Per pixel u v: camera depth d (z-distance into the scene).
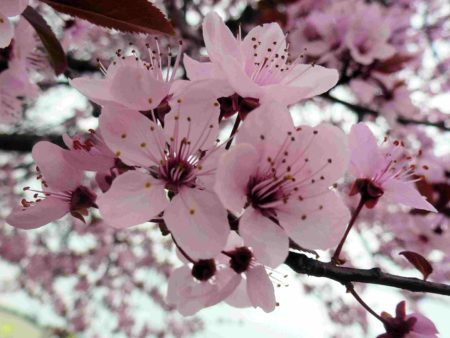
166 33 0.08
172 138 0.07
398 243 0.24
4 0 0.07
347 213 0.07
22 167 0.34
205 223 0.06
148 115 0.07
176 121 0.07
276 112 0.07
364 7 0.19
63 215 0.08
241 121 0.07
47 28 0.11
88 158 0.07
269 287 0.07
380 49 0.18
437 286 0.08
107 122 0.06
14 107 0.13
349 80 0.19
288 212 0.07
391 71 0.18
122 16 0.08
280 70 0.08
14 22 0.12
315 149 0.07
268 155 0.07
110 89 0.06
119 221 0.06
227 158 0.06
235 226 0.07
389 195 0.08
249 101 0.07
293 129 0.07
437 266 0.27
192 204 0.06
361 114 0.22
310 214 0.07
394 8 0.27
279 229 0.06
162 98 0.07
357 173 0.08
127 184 0.06
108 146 0.06
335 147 0.07
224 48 0.07
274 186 0.07
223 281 0.08
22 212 0.07
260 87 0.07
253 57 0.08
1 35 0.07
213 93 0.07
